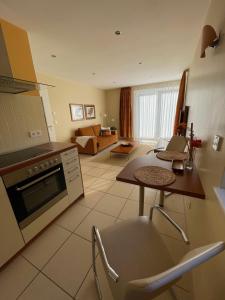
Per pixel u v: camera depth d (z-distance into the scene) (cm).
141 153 444
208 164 101
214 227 76
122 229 103
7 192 121
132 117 613
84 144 432
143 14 160
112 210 194
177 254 132
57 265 127
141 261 83
